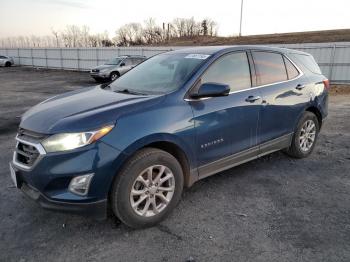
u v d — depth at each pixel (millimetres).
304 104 4941
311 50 19641
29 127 3080
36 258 2812
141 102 3266
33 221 3398
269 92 4363
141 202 3221
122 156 2951
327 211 3578
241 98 3982
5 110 10219
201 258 2797
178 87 3547
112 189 3031
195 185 4223
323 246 2943
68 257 2828
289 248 2920
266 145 4453
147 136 3082
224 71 3951
